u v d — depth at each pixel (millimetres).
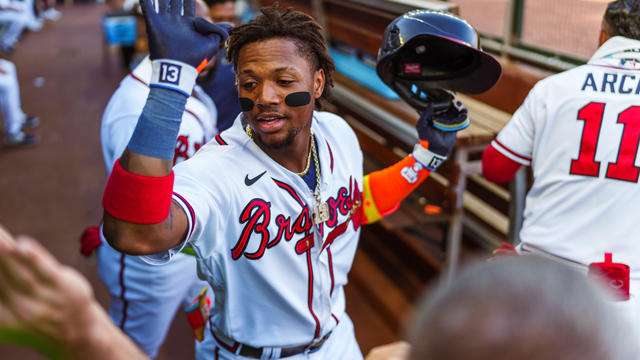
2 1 10328
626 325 436
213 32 1095
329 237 1535
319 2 4711
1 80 6027
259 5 5777
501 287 443
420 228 3891
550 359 410
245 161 1375
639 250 1752
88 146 6258
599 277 1721
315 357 1594
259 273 1440
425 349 459
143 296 2291
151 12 1068
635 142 1718
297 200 1438
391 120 3455
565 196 1828
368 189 1718
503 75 3268
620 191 1747
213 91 2623
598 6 2824
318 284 1532
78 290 436
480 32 3707
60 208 4809
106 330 465
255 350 1546
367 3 3799
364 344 3076
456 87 1727
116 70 9391
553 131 1843
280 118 1339
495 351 422
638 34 1738
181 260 2271
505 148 1986
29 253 418
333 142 1589
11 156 5992
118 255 2258
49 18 14320
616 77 1760
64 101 7863
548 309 423
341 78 4328
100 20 14328
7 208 4812
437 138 1711
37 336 445
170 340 3203
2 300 427
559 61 3113
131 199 1071
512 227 2846
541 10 3184
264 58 1302
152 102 1063
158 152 1069
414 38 1673
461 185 3043
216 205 1318
